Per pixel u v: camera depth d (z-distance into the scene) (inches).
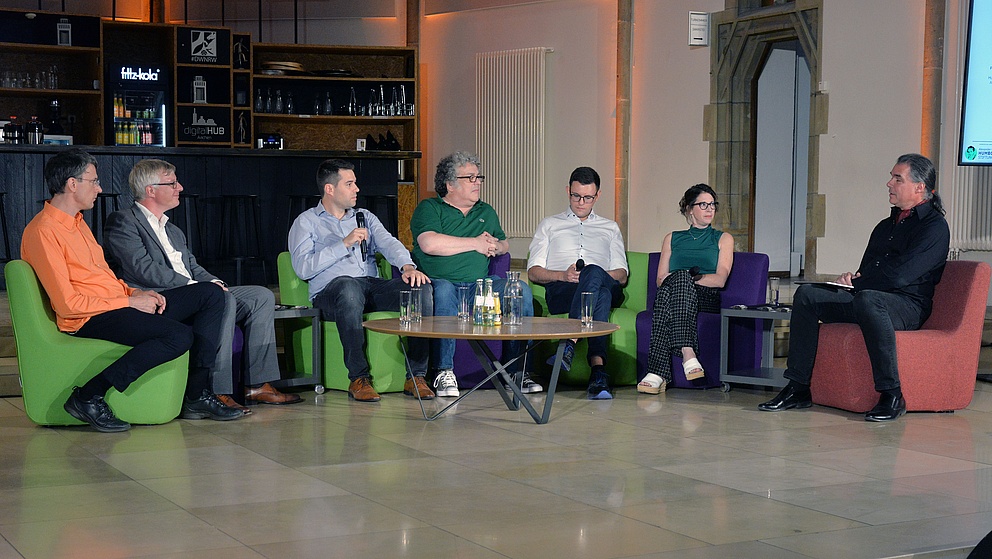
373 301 200.8
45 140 386.6
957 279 186.5
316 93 426.9
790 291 299.3
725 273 211.6
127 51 414.6
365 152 313.4
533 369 222.8
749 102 362.0
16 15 385.4
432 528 110.9
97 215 289.4
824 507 120.7
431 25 438.0
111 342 165.6
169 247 183.0
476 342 177.6
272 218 306.7
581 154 402.0
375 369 197.6
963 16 289.9
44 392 164.9
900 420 178.4
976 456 149.6
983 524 113.9
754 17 346.6
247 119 411.8
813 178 331.6
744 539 107.7
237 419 175.2
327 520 113.7
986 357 254.5
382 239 209.5
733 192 362.6
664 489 128.8
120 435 161.8
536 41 410.6
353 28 445.4
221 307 175.0
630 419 177.6
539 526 112.0
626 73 387.5
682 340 203.3
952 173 291.7
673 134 376.2
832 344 185.6
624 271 220.7
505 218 418.3
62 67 408.8
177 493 125.3
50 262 161.3
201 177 297.3
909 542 106.9
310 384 204.8
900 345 180.7
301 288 205.3
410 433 163.8
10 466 139.9
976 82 247.0
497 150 418.3
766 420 177.8
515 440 158.7
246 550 102.6
